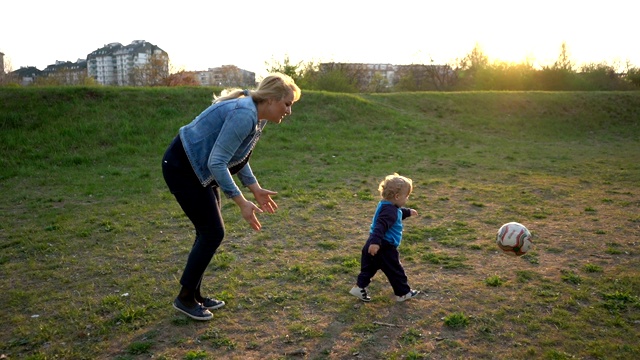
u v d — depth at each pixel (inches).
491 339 125.4
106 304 148.3
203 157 122.6
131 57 3464.6
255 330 131.5
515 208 273.3
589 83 1290.6
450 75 1781.5
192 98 597.6
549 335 127.3
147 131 501.4
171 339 126.9
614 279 164.7
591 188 334.0
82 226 238.1
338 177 368.5
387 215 145.0
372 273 148.8
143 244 210.4
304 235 221.1
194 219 129.5
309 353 119.8
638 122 790.5
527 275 169.3
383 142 542.3
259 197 140.3
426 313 140.9
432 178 369.4
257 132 128.8
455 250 199.0
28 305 149.6
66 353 120.5
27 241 215.5
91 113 522.9
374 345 123.2
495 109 775.7
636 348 119.6
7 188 335.9
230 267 179.5
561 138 676.7
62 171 389.7
